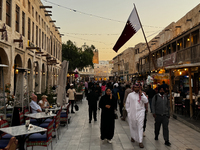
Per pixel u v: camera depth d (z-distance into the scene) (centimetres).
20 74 741
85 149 579
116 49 1312
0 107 705
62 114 857
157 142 641
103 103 653
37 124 725
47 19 2517
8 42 1229
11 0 1293
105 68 9588
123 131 791
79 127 862
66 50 3972
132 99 625
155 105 636
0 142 480
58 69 3469
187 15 1622
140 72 3222
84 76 6500
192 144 620
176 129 810
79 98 1758
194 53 1376
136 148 586
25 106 775
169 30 1953
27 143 498
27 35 1661
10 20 1288
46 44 2444
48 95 1270
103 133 644
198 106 927
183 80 1756
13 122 653
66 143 636
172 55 1759
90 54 4128
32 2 1845
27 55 1659
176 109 1176
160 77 2241
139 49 3712
